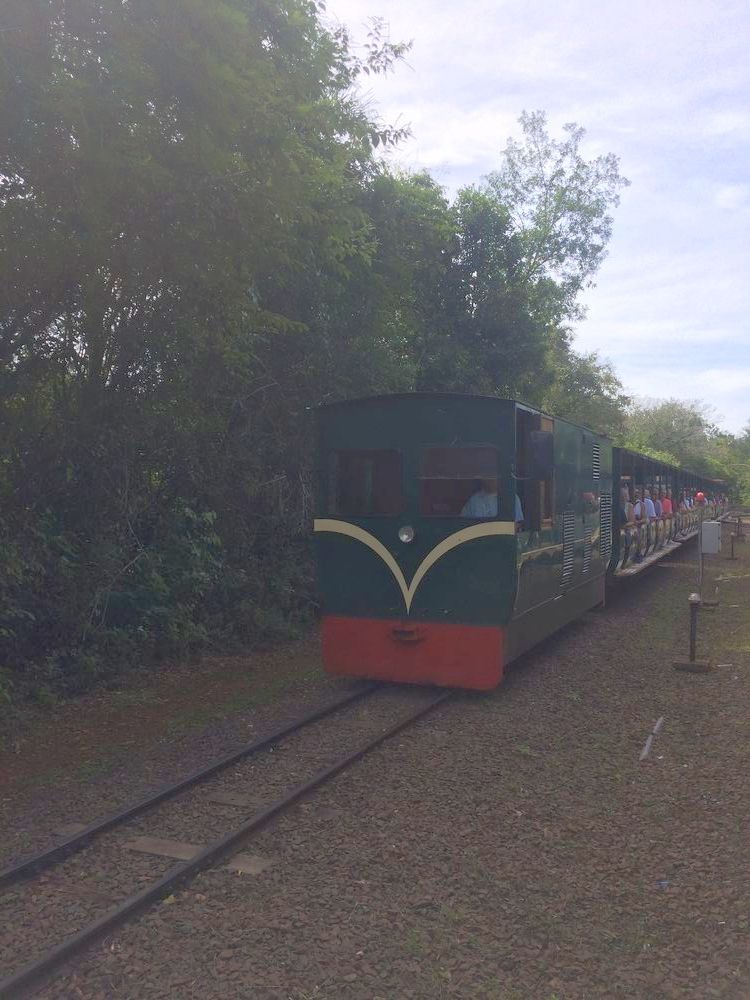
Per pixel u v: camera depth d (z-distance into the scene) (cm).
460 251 2272
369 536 916
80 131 737
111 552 1035
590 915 436
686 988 373
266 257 961
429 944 407
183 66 746
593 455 1304
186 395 1147
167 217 821
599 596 1397
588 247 2961
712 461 8256
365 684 956
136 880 474
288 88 937
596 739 743
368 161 1552
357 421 929
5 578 880
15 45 702
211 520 1231
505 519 865
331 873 484
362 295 1554
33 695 882
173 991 370
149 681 994
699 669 998
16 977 368
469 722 799
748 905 443
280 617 1286
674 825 553
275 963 390
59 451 978
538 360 2402
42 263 826
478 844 525
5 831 549
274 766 675
